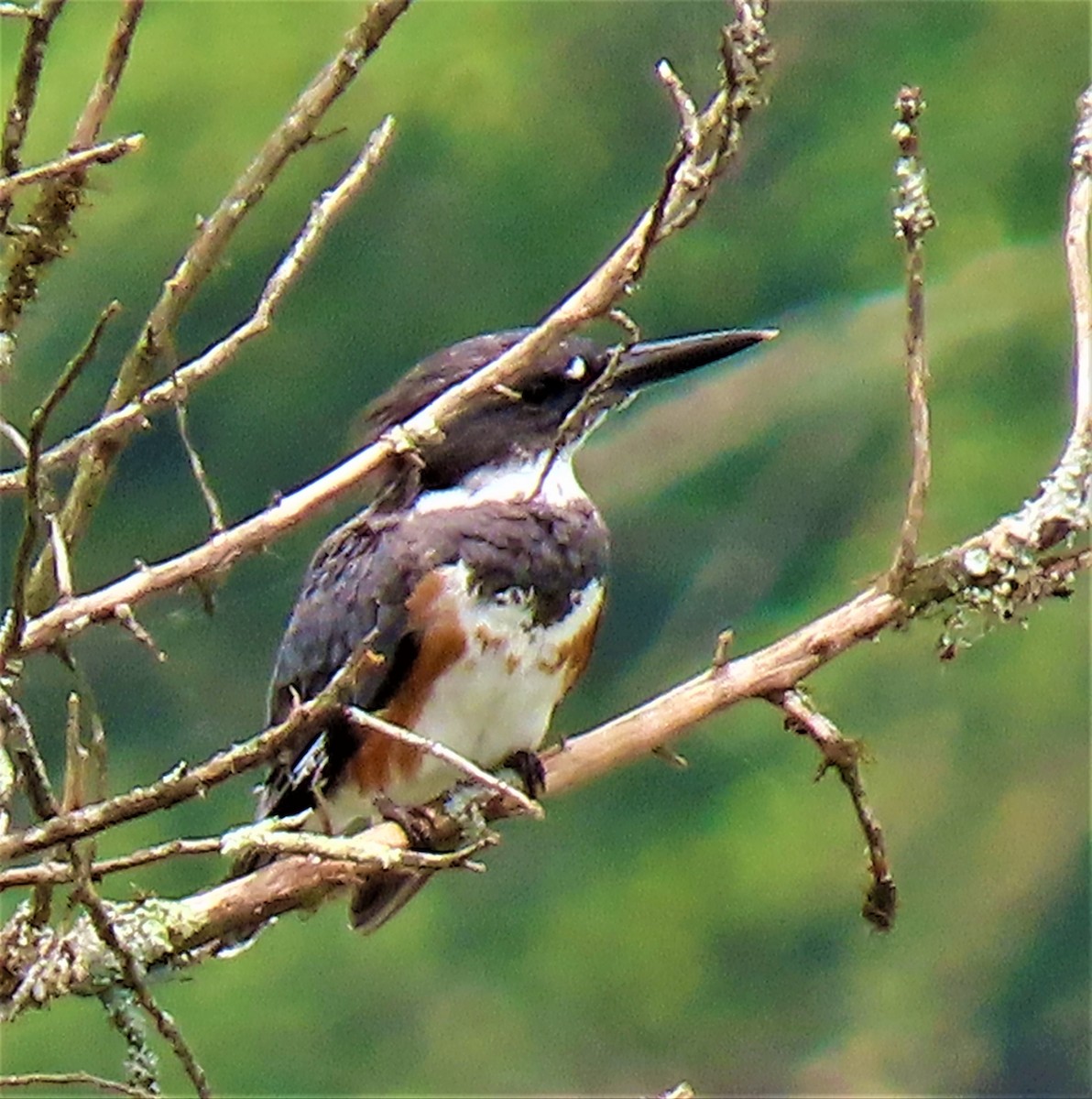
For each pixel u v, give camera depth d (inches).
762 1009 590.9
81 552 560.7
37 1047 529.7
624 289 171.0
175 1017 582.2
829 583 581.9
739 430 596.7
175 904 185.9
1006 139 620.1
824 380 596.4
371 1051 585.6
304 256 173.0
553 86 601.0
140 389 192.9
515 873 611.5
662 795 613.6
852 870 595.5
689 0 595.5
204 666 524.4
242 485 569.6
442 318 593.6
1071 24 630.5
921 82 625.3
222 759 155.6
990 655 598.5
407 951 602.2
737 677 195.0
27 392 529.3
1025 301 603.2
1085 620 597.6
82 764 166.2
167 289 190.2
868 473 592.7
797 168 616.1
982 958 589.3
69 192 185.3
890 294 602.5
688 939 597.9
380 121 589.3
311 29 568.1
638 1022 595.2
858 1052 587.8
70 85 543.2
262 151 188.2
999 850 592.4
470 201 597.9
